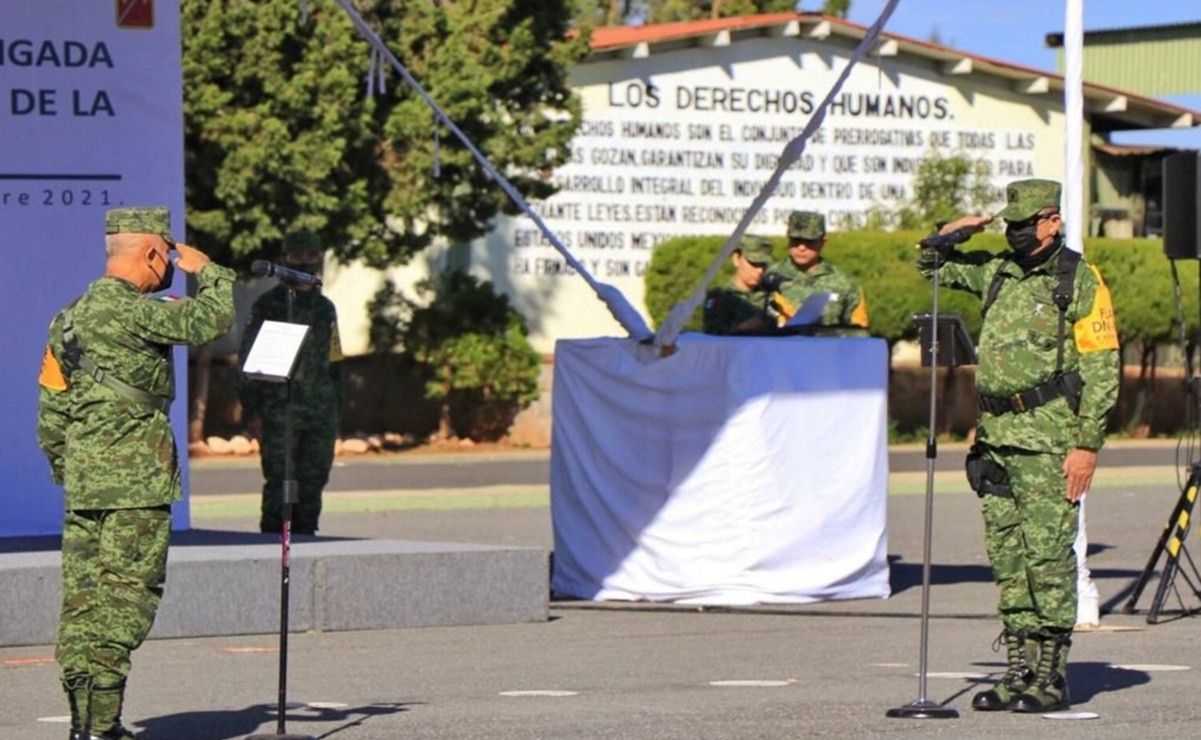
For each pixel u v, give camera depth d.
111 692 10.61
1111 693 12.97
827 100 16.86
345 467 39.12
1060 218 12.12
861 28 51.59
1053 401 11.94
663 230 50.38
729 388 17.73
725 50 50.88
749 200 51.31
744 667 14.42
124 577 10.62
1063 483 11.94
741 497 17.78
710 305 19.64
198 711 12.35
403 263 42.03
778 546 17.86
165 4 19.95
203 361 41.53
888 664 14.59
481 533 25.48
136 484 10.59
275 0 38.03
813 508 17.98
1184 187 17.09
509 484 34.44
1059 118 54.38
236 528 25.42
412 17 39.75
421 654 15.09
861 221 52.22
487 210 42.00
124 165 19.84
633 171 49.97
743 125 51.19
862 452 18.20
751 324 19.11
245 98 38.88
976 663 14.64
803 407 17.88
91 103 19.72
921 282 43.62
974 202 50.25
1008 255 12.27
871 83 52.34
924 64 52.94
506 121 42.28
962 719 11.84
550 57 42.19
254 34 38.25
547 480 35.47
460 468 38.78
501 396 43.91
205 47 37.84
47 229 19.56
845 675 13.98
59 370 10.73
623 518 18.38
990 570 21.41
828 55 52.00
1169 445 45.38
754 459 17.73
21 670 14.17
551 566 19.52
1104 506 29.64
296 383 18.80
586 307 49.44
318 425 19.00
